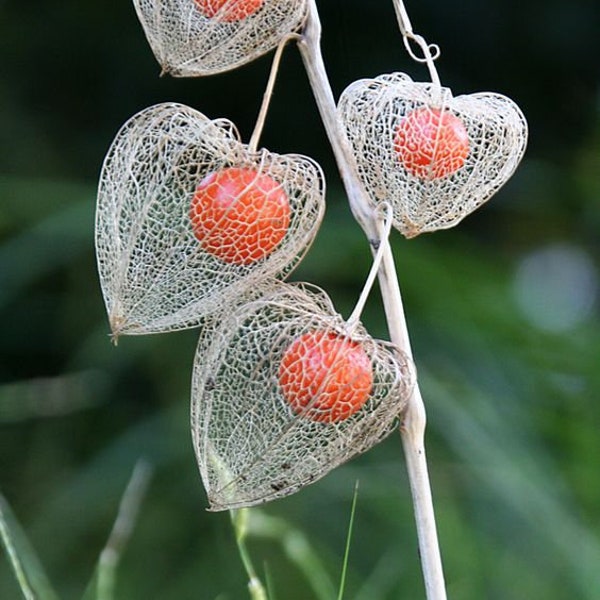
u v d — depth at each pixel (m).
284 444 0.57
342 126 0.58
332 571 0.76
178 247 0.58
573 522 0.74
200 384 0.57
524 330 0.85
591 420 0.80
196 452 0.57
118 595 0.79
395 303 0.58
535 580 0.74
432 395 0.76
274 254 0.58
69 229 0.86
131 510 0.64
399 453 0.84
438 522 0.74
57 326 0.95
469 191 0.58
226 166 0.58
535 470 0.75
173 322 0.58
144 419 0.89
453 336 0.83
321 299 0.58
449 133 0.58
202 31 0.58
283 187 0.58
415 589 0.75
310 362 0.57
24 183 0.91
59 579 0.80
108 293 0.58
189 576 0.80
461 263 0.91
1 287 0.87
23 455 0.89
